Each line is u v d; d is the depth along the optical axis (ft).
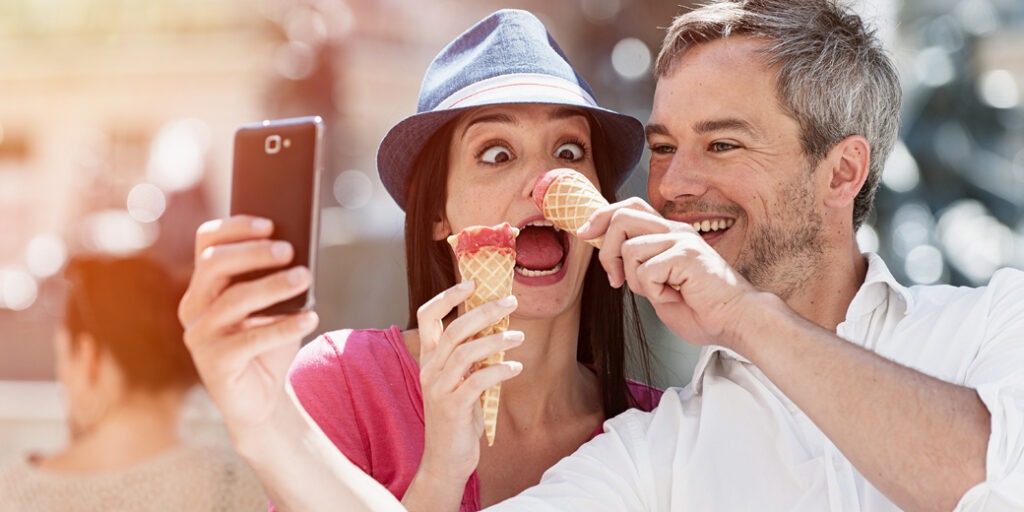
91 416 10.70
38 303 29.09
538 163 10.03
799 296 9.98
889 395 7.80
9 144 48.55
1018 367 8.64
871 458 7.82
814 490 8.91
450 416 8.25
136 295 10.97
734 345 8.25
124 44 47.55
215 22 46.62
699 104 9.68
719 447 9.30
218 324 6.62
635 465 9.41
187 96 47.09
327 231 24.27
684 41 9.90
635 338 11.40
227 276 6.67
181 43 46.98
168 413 10.87
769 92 9.62
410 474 9.66
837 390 7.86
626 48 35.94
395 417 9.84
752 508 9.05
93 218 14.44
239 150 6.92
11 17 49.08
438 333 8.50
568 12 37.09
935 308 9.60
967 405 7.80
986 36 24.53
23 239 47.26
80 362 10.84
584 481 9.15
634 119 10.30
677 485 9.22
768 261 9.80
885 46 10.21
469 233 8.65
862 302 9.73
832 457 8.99
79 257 11.10
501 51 10.14
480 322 8.13
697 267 8.20
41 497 10.45
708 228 9.90
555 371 10.46
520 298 9.98
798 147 9.71
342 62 33.88
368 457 9.84
